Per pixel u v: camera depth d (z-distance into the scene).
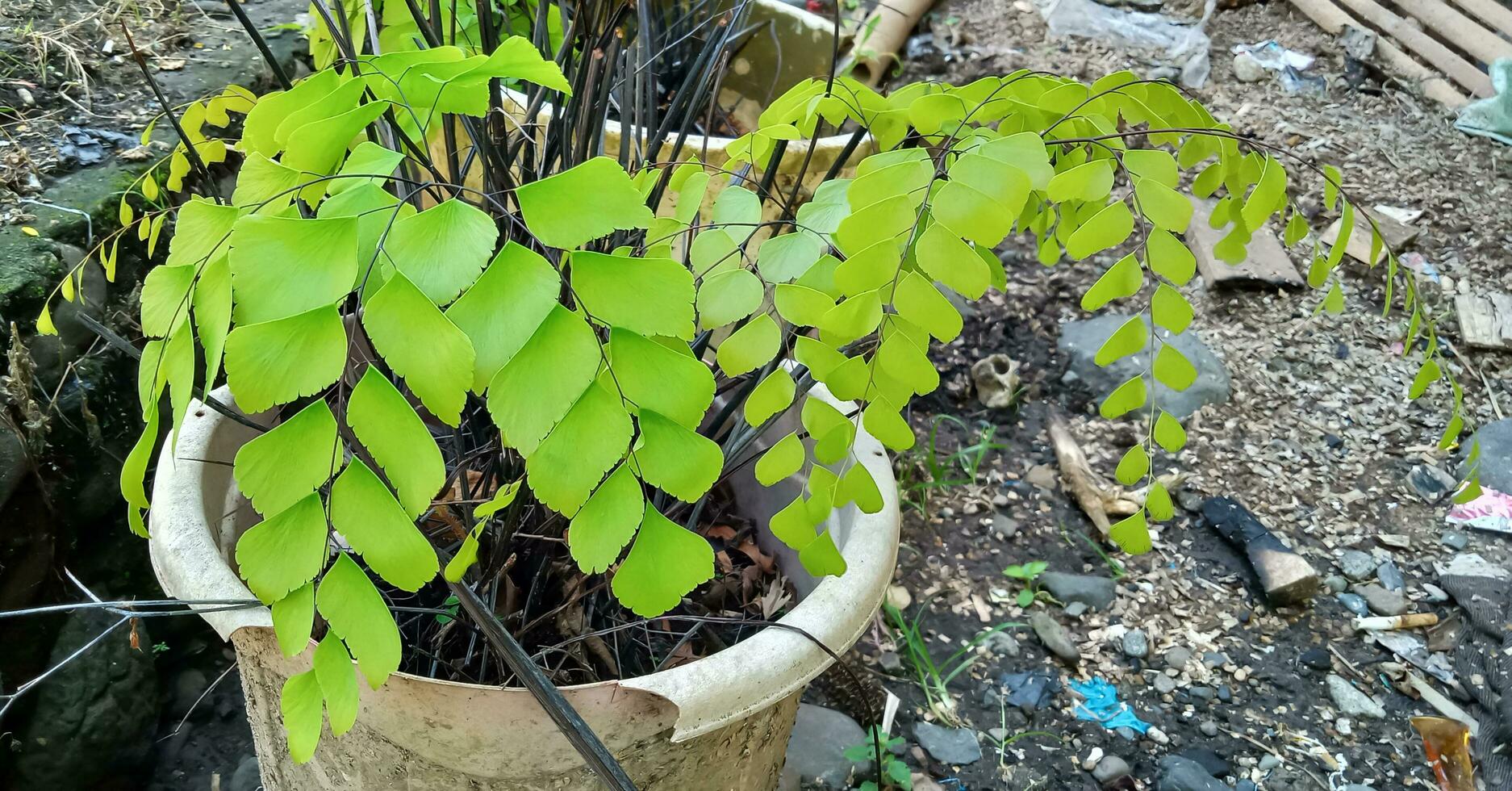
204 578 0.65
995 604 1.45
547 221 0.42
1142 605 1.45
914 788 1.20
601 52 0.72
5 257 1.01
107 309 1.10
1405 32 2.50
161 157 1.21
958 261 0.50
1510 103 2.28
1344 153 2.23
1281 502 1.59
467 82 0.46
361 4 0.86
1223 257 0.71
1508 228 2.06
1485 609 1.40
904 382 0.53
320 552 0.43
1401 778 1.24
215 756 1.20
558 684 0.73
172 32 1.46
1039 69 2.45
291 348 0.40
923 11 2.52
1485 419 1.74
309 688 0.46
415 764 0.65
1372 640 1.41
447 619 0.75
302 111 0.45
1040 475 1.64
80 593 1.06
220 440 0.76
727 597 0.88
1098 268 1.99
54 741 1.03
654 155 0.75
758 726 0.73
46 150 1.18
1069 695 1.33
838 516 0.81
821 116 0.66
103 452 1.08
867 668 1.34
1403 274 0.67
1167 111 0.69
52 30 1.37
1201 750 1.26
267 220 0.42
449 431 0.87
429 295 0.40
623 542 0.46
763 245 0.55
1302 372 1.81
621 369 0.44
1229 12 2.70
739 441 0.82
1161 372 0.55
